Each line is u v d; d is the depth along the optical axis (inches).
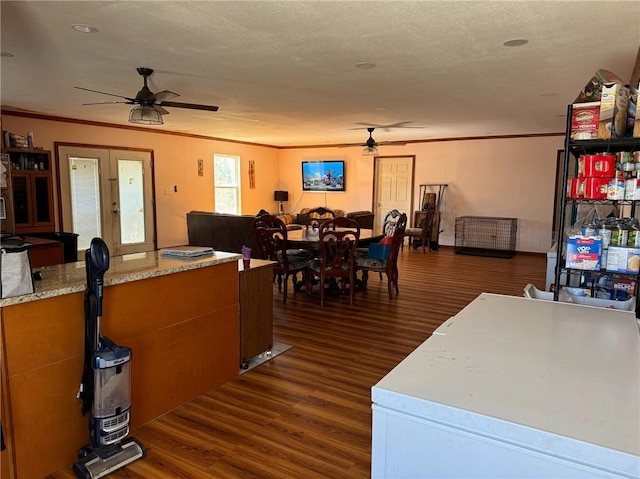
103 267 77.7
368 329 164.2
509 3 97.6
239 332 125.5
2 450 71.8
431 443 38.8
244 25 111.6
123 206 306.2
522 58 139.7
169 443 92.3
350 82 172.6
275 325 168.4
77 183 278.5
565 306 71.2
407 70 154.6
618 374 44.9
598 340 55.1
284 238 193.6
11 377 75.7
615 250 95.7
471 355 49.8
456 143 365.7
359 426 99.2
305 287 226.4
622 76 160.4
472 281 244.8
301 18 106.7
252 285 130.3
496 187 354.3
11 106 230.8
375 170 406.9
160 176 329.1
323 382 121.0
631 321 63.2
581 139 99.3
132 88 186.1
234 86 179.6
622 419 36.1
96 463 82.9
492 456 36.2
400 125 291.9
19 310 76.4
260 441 93.3
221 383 119.3
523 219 346.6
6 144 224.2
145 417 99.3
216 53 135.3
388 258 206.1
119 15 105.4
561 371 45.6
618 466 31.8
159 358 101.4
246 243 292.8
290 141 402.6
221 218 302.0
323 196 436.1
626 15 103.7
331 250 193.3
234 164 400.2
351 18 106.6
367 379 123.1
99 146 288.2
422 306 194.5
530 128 305.4
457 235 370.0
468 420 36.9
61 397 83.5
